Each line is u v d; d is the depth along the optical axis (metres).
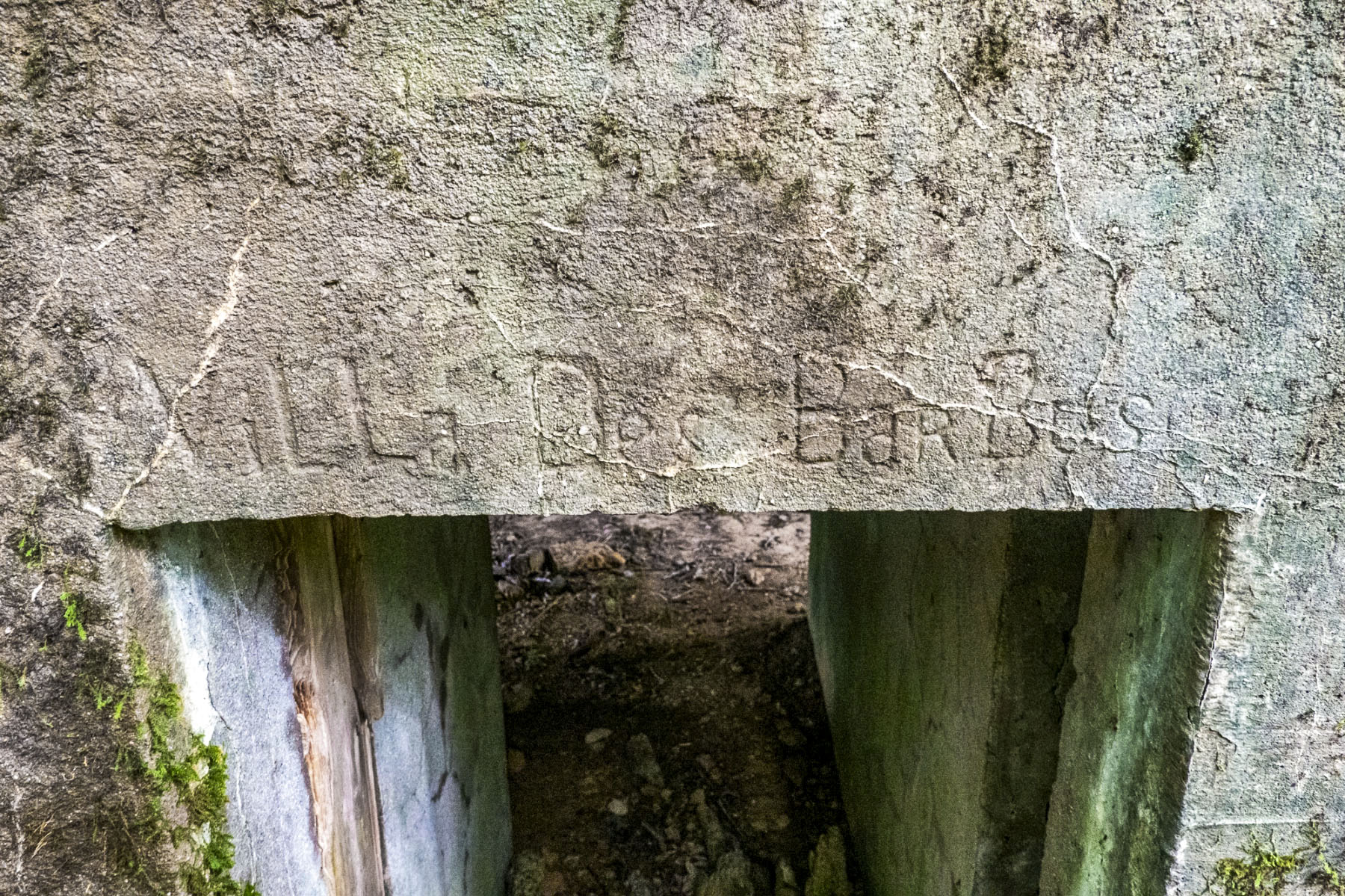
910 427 0.92
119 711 0.96
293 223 0.83
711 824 2.52
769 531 4.34
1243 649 0.99
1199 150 0.81
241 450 0.91
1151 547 1.10
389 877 1.57
